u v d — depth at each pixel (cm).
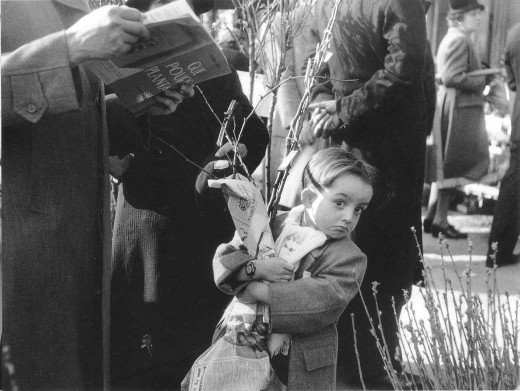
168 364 308
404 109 329
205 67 221
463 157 623
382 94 321
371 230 334
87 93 222
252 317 231
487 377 229
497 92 679
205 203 260
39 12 214
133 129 251
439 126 629
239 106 279
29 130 209
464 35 627
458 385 231
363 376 343
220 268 229
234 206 229
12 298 211
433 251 583
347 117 329
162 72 219
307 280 227
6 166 208
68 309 217
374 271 338
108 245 231
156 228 297
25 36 211
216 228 269
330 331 237
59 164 214
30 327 214
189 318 304
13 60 198
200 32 207
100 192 228
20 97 198
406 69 319
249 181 241
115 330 308
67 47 198
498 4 789
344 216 230
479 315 240
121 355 308
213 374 231
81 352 224
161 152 280
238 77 293
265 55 290
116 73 216
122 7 198
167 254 298
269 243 231
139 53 210
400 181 334
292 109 352
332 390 236
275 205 256
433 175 634
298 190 282
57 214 214
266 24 297
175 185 283
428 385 252
